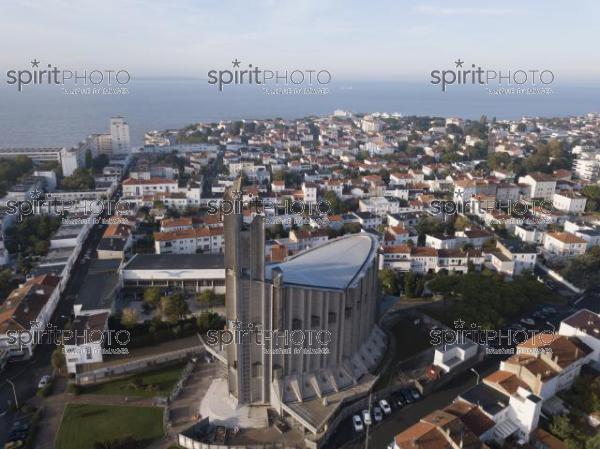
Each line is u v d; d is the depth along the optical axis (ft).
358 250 540.11
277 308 419.13
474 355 525.34
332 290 446.19
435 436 379.14
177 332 561.84
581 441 404.36
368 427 418.10
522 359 475.72
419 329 591.78
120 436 418.92
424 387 478.59
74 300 649.61
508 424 422.41
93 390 478.59
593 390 456.04
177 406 457.27
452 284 648.79
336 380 458.91
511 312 595.47
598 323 532.32
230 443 407.44
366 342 523.70
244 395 442.91
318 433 408.46
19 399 465.47
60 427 428.97
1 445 407.64
